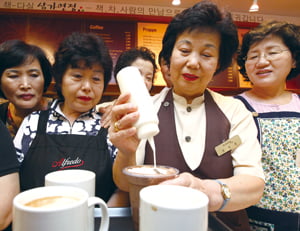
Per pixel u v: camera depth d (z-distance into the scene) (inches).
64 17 108.5
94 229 28.5
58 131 47.6
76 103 46.9
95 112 50.5
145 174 25.9
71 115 50.0
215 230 30.5
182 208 18.0
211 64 39.3
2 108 62.4
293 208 48.6
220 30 38.7
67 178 28.7
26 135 46.9
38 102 59.7
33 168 44.2
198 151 39.3
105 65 47.3
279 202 49.2
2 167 32.4
